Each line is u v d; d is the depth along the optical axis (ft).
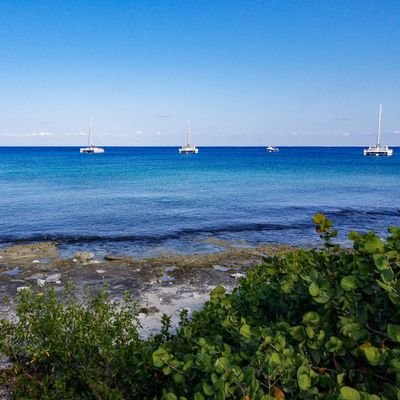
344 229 54.80
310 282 9.07
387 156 411.34
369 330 8.05
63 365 11.80
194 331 10.71
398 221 60.54
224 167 224.74
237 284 28.32
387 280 7.74
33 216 63.00
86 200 82.02
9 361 14.61
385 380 7.23
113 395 9.99
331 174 167.43
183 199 84.28
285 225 56.65
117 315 13.87
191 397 7.73
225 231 52.44
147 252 41.52
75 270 32.40
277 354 7.13
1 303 23.94
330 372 7.82
